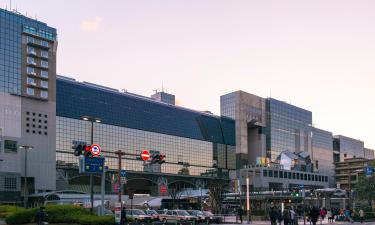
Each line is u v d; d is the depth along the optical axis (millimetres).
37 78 157375
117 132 196250
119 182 46344
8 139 145500
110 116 195000
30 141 152375
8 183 142750
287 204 109562
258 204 112000
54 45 164625
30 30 156875
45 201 128875
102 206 47500
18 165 146750
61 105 176375
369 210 91688
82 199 131875
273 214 52312
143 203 117625
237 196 127938
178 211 65625
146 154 46438
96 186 186125
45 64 160000
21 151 149125
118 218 42531
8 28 151375
